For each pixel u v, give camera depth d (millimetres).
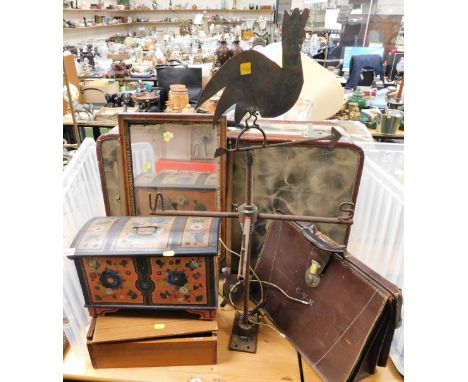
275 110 703
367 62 3133
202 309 911
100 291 901
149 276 875
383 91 2949
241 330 1015
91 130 2275
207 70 2818
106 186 1150
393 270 1021
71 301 943
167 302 912
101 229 915
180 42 4246
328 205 1113
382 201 1088
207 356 920
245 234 834
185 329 900
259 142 1043
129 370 922
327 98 1509
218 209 1124
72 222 1068
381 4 3459
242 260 917
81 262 861
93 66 3344
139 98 2328
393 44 3504
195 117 1031
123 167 1086
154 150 1093
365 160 1191
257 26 5438
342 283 889
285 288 1037
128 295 905
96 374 915
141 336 886
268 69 667
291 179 1094
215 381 895
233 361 943
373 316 794
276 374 910
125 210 1146
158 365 930
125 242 865
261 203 1143
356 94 2547
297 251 1026
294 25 629
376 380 895
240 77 687
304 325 961
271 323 1057
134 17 7746
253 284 1135
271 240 1127
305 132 1120
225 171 1075
